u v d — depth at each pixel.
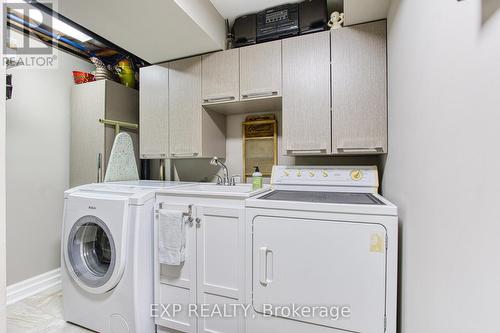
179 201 1.56
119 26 1.68
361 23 1.59
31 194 2.19
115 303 1.54
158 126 2.21
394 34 1.31
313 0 1.80
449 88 0.67
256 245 1.32
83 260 1.73
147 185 1.87
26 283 2.13
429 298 0.80
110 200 1.55
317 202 1.25
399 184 1.20
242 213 1.37
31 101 2.19
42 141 2.27
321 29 1.77
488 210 0.50
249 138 2.34
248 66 1.89
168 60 2.20
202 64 2.05
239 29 1.98
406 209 1.07
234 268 1.40
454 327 0.64
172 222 1.49
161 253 1.52
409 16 1.03
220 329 1.43
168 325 1.55
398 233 1.18
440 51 0.73
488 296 0.50
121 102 2.51
